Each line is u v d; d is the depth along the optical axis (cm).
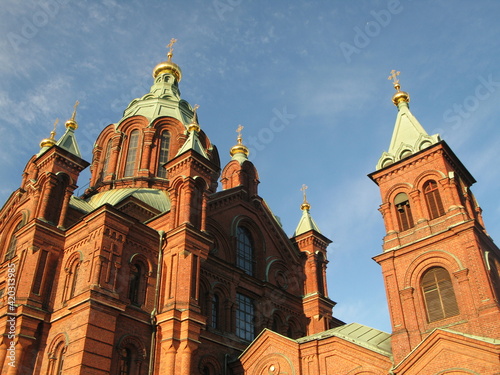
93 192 4925
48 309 3175
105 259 3091
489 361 2516
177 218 3541
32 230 3341
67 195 3638
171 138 5356
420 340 2898
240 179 4616
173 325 3080
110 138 5422
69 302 3025
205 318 3222
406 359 2747
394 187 3528
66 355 2847
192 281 3278
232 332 3650
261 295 4066
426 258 3105
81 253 3259
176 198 3619
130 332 3042
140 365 3002
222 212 4166
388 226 3441
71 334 2894
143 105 5656
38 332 3083
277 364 3206
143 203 4159
